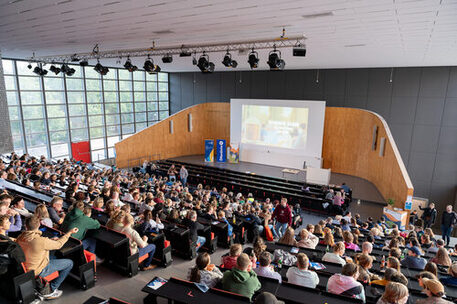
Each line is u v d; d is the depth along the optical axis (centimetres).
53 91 1952
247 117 2339
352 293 374
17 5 679
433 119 1839
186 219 648
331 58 1522
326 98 2189
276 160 2262
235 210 960
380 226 1043
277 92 2370
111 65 2131
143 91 2562
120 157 2158
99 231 523
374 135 1795
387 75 1948
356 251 667
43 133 1947
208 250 730
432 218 1182
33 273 399
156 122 2559
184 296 346
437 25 789
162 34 1004
